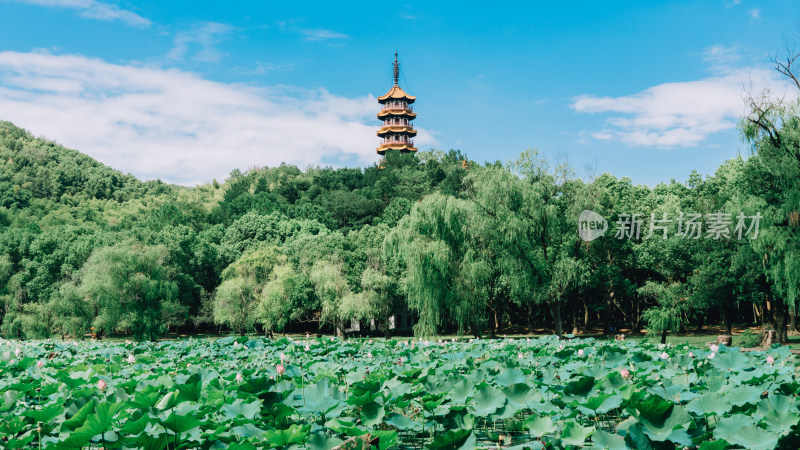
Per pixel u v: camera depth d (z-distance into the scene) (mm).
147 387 7039
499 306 38344
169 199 112562
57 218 78250
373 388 7461
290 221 55938
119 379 9133
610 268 36312
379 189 77875
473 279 28188
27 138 140250
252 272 41312
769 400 6242
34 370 10609
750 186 24953
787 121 21188
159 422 5395
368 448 5570
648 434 5613
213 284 52344
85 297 35438
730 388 7156
